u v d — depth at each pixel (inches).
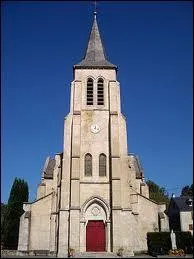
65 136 1417.3
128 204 1315.2
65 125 1434.5
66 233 1278.3
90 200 1331.2
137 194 1427.2
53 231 1346.0
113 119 1435.8
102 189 1348.4
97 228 1312.7
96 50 1643.7
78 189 1322.6
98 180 1362.0
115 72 1550.2
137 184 1748.3
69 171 1365.7
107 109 1478.8
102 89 1520.7
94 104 1486.2
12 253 1295.5
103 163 1397.6
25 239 1330.0
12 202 1827.0
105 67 1545.3
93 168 1381.6
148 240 1316.4
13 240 1755.7
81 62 1585.9
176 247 1280.8
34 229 1368.1
